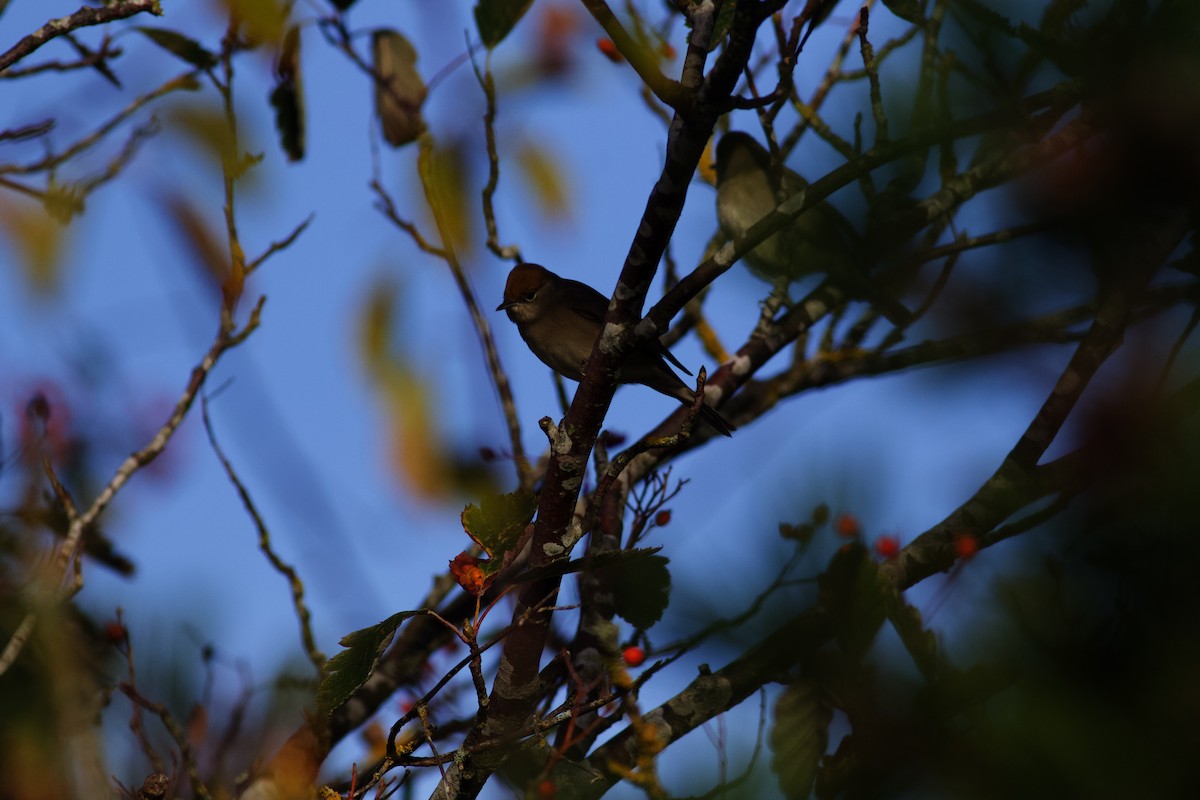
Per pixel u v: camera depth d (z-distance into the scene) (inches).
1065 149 147.5
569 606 244.4
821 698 135.3
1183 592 98.5
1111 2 114.7
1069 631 102.1
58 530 314.2
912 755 112.4
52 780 220.4
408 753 256.2
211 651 250.4
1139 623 99.7
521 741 257.4
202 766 242.2
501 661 275.4
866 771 116.2
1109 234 110.3
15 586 267.6
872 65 301.4
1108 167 106.3
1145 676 98.0
